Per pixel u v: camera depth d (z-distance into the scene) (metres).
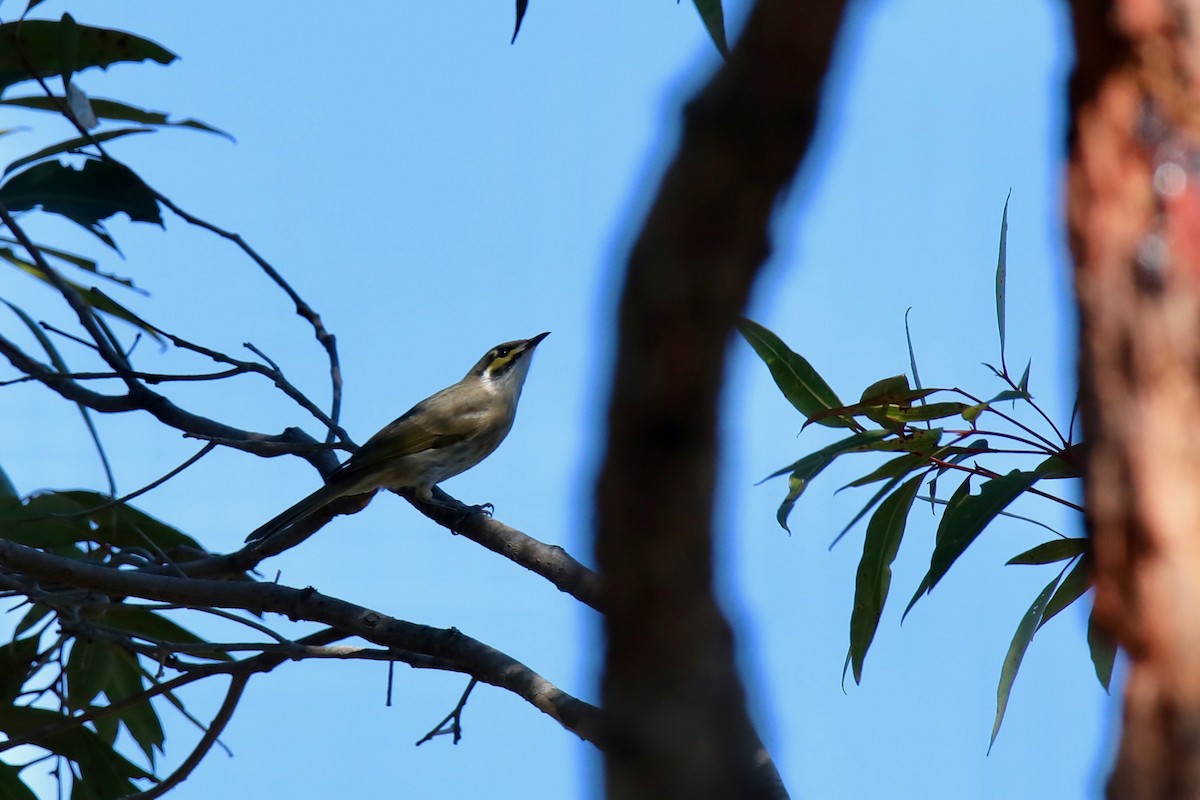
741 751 2.68
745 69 2.47
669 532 2.61
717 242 2.51
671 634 2.65
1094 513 3.34
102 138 12.24
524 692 8.71
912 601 8.39
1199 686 3.18
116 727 12.85
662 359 2.54
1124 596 3.29
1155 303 3.26
